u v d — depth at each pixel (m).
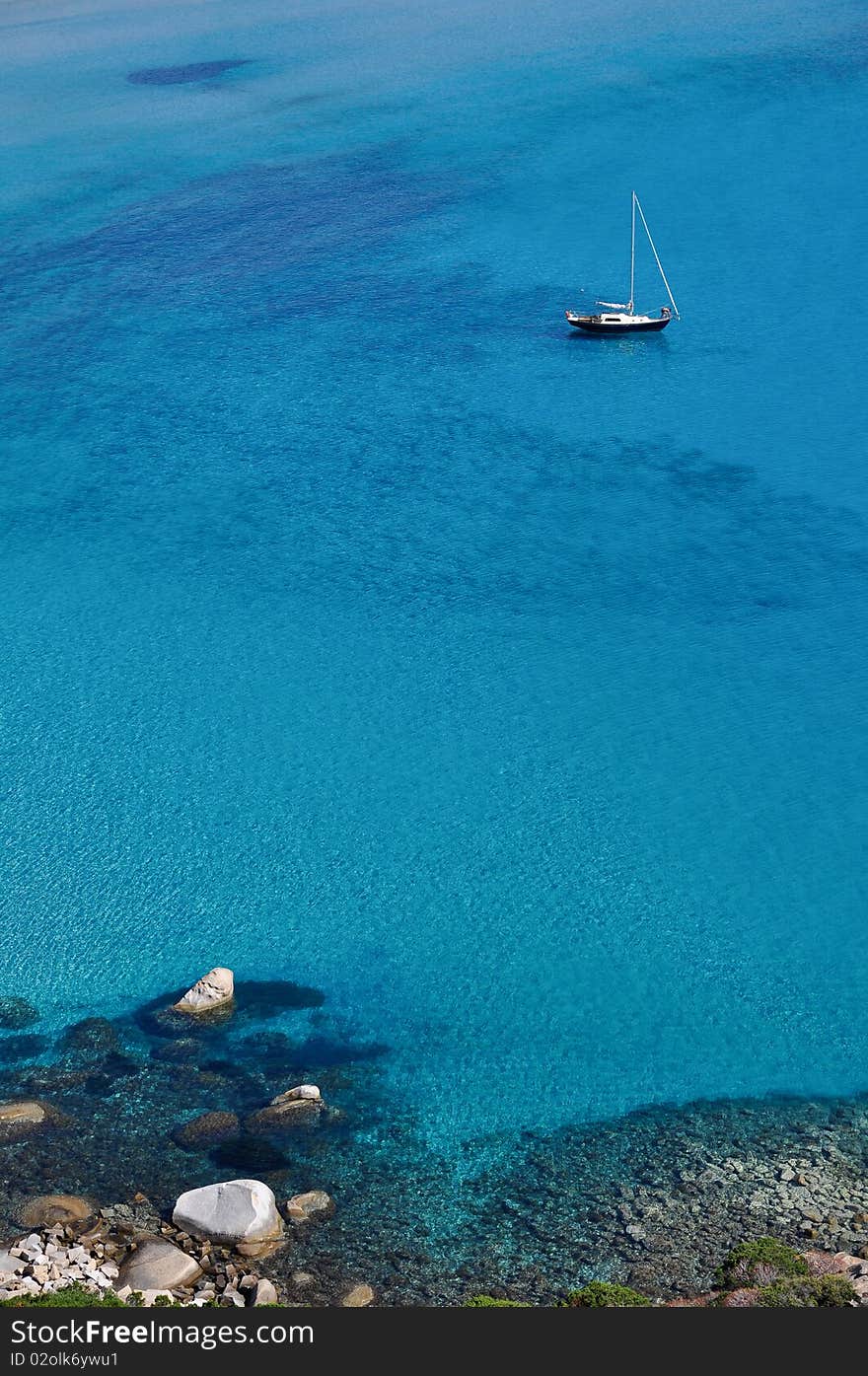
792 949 41.97
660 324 93.62
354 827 48.75
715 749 52.78
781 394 84.62
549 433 81.81
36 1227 30.11
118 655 61.56
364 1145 33.56
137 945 42.59
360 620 63.72
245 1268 29.02
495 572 67.38
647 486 74.81
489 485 76.19
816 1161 32.44
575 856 46.81
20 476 80.62
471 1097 35.62
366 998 39.97
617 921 43.50
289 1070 36.53
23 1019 39.00
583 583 65.94
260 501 76.19
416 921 43.69
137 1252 28.97
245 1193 30.31
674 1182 31.92
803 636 60.34
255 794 50.81
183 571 69.06
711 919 43.50
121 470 80.81
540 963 41.59
